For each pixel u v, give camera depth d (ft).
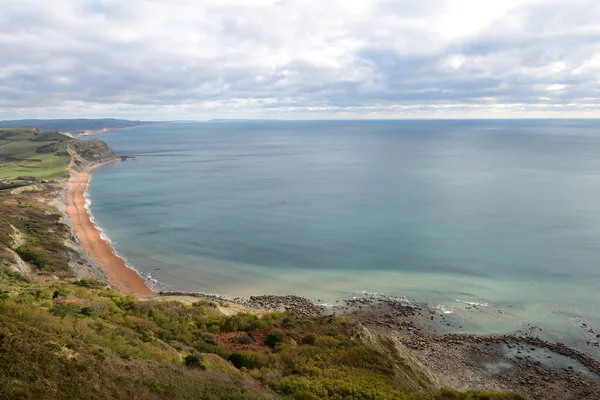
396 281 189.67
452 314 158.92
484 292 175.83
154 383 61.31
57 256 192.44
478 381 118.32
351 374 93.35
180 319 116.06
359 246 236.43
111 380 57.36
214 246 242.58
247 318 124.98
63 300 99.96
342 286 186.39
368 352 106.52
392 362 106.42
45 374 51.90
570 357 130.31
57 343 59.67
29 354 54.08
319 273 201.46
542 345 136.67
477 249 225.76
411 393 90.68
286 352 100.63
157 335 93.04
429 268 202.90
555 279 185.88
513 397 99.76
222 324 118.62
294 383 83.05
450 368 124.47
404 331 147.43
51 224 247.50
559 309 159.84
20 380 48.88
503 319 154.20
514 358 130.00
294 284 190.08
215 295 179.52
